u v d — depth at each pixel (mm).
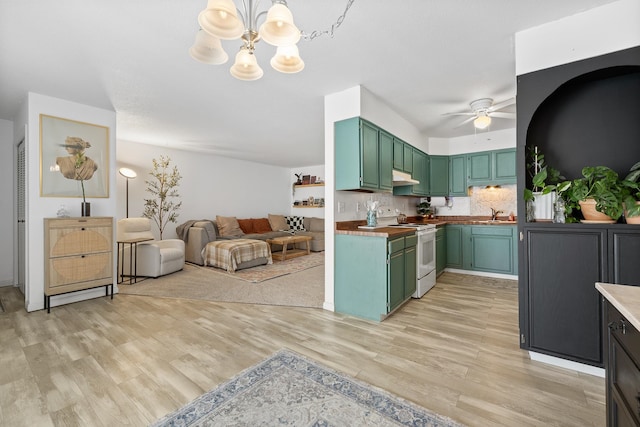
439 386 1667
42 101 2963
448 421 1382
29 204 2889
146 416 1426
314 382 1699
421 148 4527
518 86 1989
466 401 1535
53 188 3031
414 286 3258
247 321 2656
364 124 2838
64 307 3016
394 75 2580
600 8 1732
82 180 3225
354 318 2740
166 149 5570
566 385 1673
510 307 3027
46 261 2836
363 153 2811
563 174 2055
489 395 1586
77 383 1693
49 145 3006
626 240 1656
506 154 4414
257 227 6703
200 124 4047
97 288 3355
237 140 4980
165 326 2533
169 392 1612
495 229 4293
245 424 1372
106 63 2344
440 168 4883
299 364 1898
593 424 1366
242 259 4789
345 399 1547
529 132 2135
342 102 2885
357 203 3383
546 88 1899
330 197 2959
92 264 3104
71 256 2959
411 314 2836
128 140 4984
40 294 2943
